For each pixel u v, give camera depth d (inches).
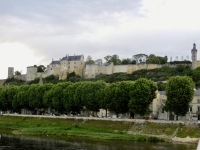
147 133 5083.7
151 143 4404.5
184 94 5270.7
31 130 5728.3
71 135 5270.7
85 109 7298.2
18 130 5915.4
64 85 7357.3
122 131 5383.9
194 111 6589.6
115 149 3841.0
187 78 5487.2
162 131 4990.2
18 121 7204.7
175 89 5339.6
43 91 7790.4
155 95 5787.4
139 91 5649.6
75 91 6870.1
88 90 6683.1
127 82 6112.2
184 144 4320.9
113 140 4707.2
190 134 4670.3
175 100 5265.8
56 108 7249.0
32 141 4525.1
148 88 5674.2
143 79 5866.1
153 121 5280.5
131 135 5012.3
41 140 4648.1
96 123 5910.4
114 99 6023.6
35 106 7819.9
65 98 7052.2
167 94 5433.1
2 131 5880.9
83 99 6697.8
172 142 4539.9
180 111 5319.9
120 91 5974.4
